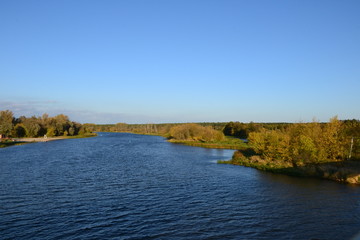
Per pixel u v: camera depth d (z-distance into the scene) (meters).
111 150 79.62
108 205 26.09
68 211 24.23
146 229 20.45
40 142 110.88
